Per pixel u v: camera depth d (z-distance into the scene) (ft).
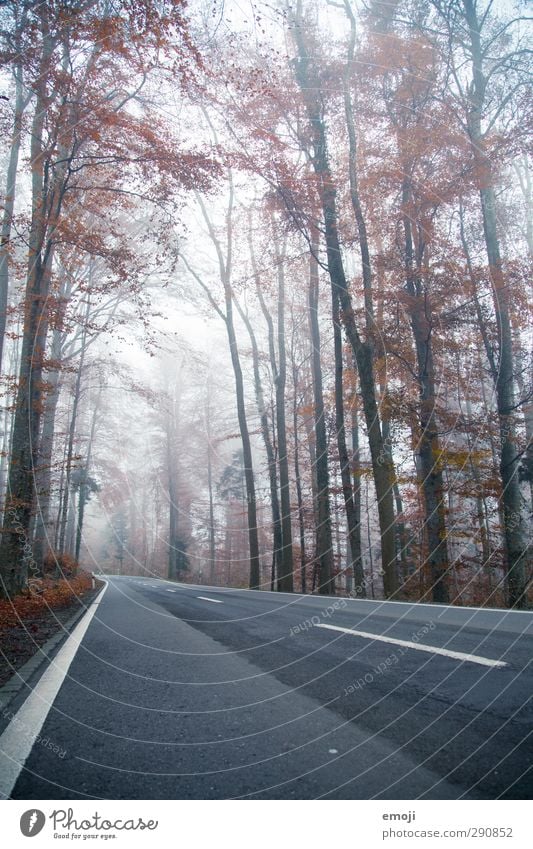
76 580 67.31
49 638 20.81
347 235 51.96
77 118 32.19
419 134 47.26
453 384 54.08
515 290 45.60
